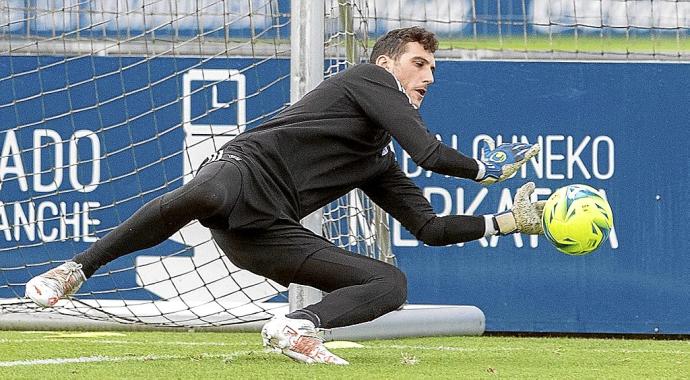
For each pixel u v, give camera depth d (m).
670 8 21.56
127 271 21.56
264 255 12.84
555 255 21.50
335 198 13.34
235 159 12.55
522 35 21.56
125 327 19.91
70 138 21.78
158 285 21.53
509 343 19.44
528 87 21.45
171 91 21.69
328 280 12.76
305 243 12.79
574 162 21.45
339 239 19.66
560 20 21.56
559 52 21.53
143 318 19.17
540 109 21.47
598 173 21.47
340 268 12.67
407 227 14.04
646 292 21.45
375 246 19.84
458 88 21.52
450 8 21.59
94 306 19.83
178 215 12.28
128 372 12.06
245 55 21.61
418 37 13.41
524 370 12.96
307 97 13.19
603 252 21.45
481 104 21.48
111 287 21.55
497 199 21.50
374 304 12.48
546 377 12.05
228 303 21.02
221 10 21.61
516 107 21.47
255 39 21.55
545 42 21.52
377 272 12.62
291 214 12.91
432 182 21.58
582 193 13.16
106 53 21.72
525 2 21.56
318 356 12.56
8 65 21.73
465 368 12.99
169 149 21.75
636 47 21.55
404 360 13.62
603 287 21.45
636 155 21.47
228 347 17.08
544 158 21.45
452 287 21.55
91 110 21.78
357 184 13.40
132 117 21.75
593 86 21.45
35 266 20.91
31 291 12.34
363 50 19.95
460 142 21.52
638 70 21.42
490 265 21.52
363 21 19.69
